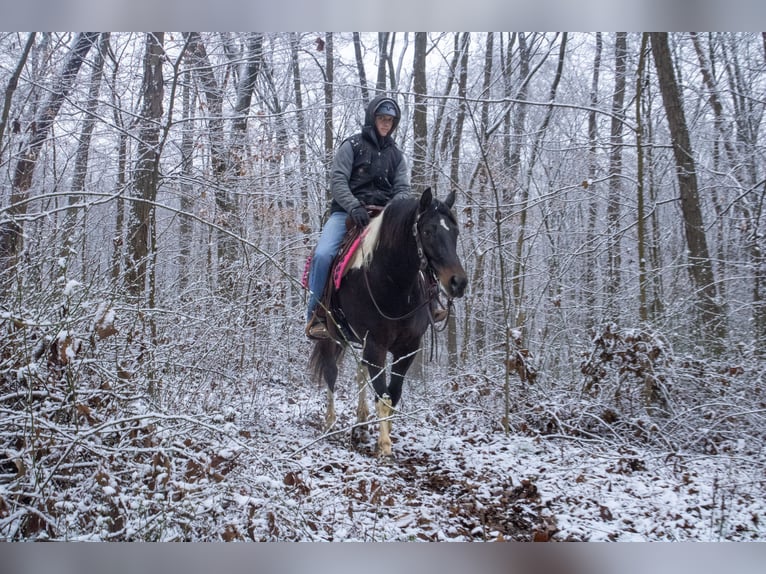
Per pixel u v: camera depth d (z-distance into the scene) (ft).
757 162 39.14
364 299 18.76
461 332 52.08
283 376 30.14
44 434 12.67
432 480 17.49
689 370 24.41
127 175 33.94
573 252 40.83
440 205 17.30
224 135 38.11
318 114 50.14
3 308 13.53
